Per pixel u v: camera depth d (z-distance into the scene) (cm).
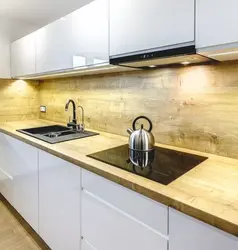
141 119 177
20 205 212
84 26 162
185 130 151
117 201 109
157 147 156
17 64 254
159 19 113
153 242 95
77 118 240
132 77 181
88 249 132
